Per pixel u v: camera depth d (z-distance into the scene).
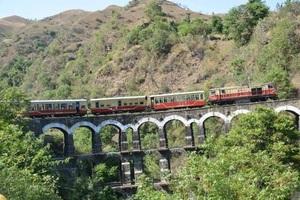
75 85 177.38
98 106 89.56
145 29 174.62
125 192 81.69
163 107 92.00
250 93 89.69
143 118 87.62
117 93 162.88
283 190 36.56
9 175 41.78
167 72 160.12
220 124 111.62
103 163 84.94
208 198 31.81
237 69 141.25
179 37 167.62
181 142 119.69
